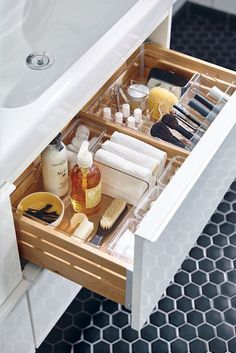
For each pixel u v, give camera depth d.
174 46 2.64
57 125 1.33
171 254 1.42
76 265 1.38
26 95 1.44
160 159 1.52
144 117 1.68
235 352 1.78
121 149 1.52
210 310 1.86
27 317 1.58
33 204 1.48
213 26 2.71
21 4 1.53
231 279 1.92
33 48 1.54
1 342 1.54
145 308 1.42
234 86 1.68
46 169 1.48
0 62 1.49
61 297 1.70
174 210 1.27
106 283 1.36
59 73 1.49
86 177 1.44
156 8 1.52
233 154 1.56
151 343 1.80
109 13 1.57
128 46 1.47
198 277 1.92
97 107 1.67
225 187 1.66
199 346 1.79
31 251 1.43
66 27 1.57
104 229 1.48
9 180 1.26
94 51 1.36
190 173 1.34
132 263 1.38
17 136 1.20
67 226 1.50
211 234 2.02
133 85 1.70
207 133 1.42
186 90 1.69
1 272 1.38
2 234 1.31
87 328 1.82
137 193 1.50
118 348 1.79
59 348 1.79
